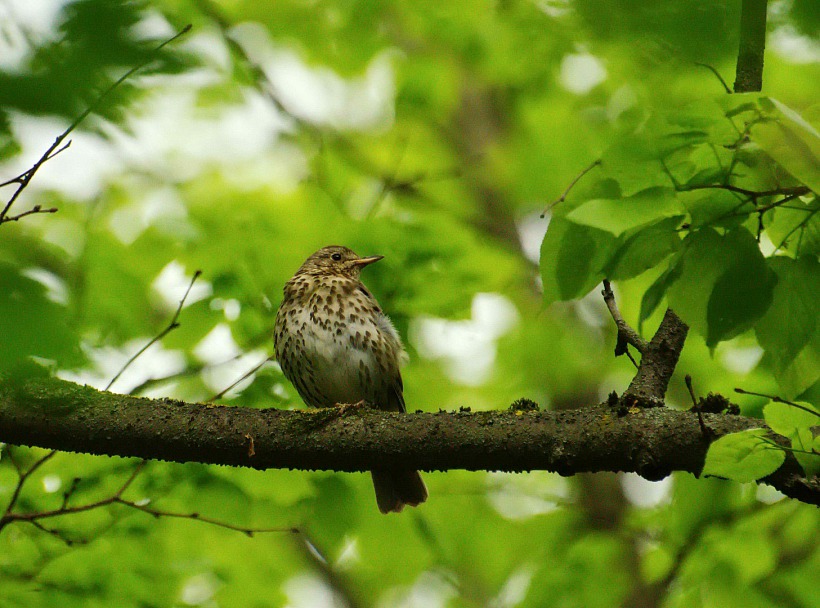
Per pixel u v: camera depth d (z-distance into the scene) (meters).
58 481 9.93
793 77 13.61
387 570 12.70
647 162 5.41
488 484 14.12
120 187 13.91
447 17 15.50
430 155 18.14
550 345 15.50
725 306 5.61
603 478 14.89
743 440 6.09
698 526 10.80
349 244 12.31
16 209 12.85
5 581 9.48
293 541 14.61
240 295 11.56
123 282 11.62
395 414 7.71
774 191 5.45
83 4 4.76
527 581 12.55
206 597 11.14
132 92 5.48
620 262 5.84
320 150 15.20
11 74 4.57
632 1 8.04
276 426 7.71
